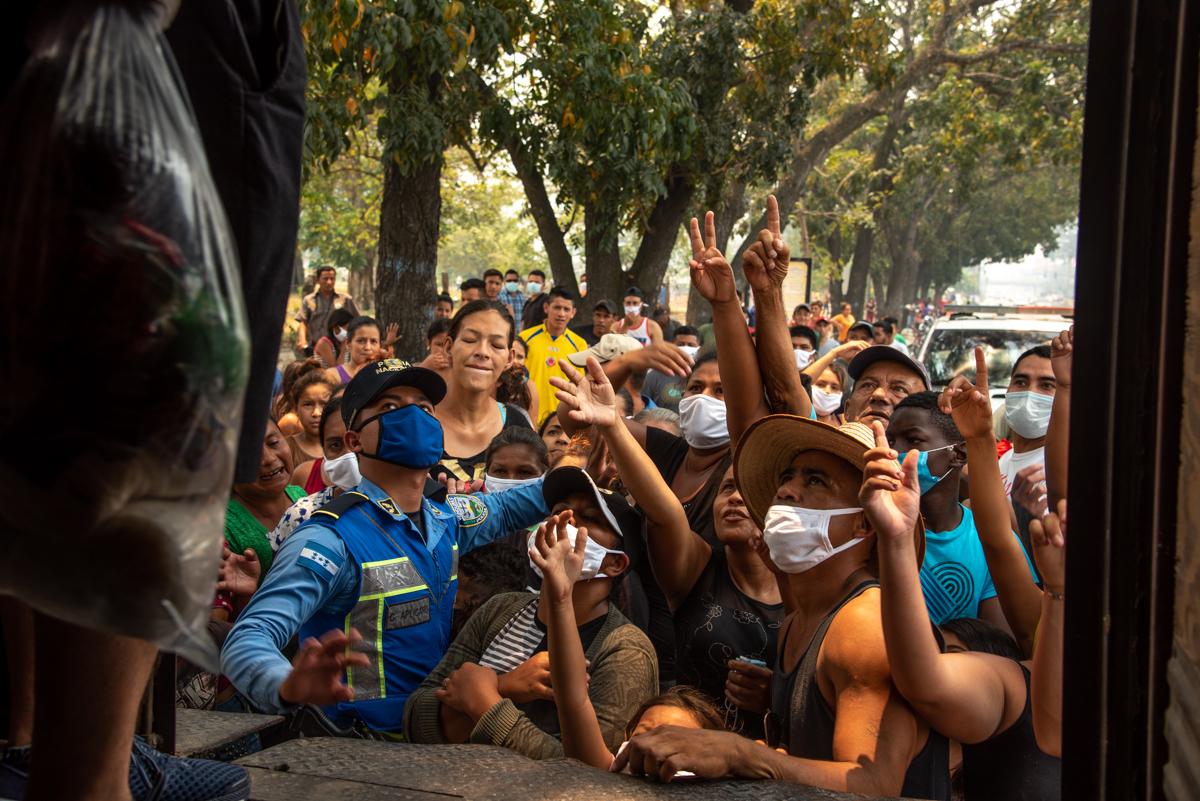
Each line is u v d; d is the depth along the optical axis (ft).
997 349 36.22
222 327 3.10
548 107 38.55
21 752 4.75
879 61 59.26
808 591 8.95
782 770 7.44
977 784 8.66
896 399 16.55
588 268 54.39
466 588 12.53
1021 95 87.25
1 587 3.20
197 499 3.14
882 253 174.70
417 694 10.16
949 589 11.74
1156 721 4.07
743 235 98.78
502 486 14.47
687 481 13.76
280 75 4.87
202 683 11.11
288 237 5.05
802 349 33.81
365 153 86.48
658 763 7.22
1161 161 4.14
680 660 11.51
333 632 6.41
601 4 36.42
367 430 10.59
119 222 2.96
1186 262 3.99
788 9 56.75
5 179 3.06
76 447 2.95
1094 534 4.33
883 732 7.68
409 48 30.83
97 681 3.95
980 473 10.48
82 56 3.11
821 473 8.95
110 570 3.05
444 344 19.47
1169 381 4.02
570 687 9.01
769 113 56.08
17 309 2.96
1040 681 8.06
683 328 35.63
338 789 6.87
